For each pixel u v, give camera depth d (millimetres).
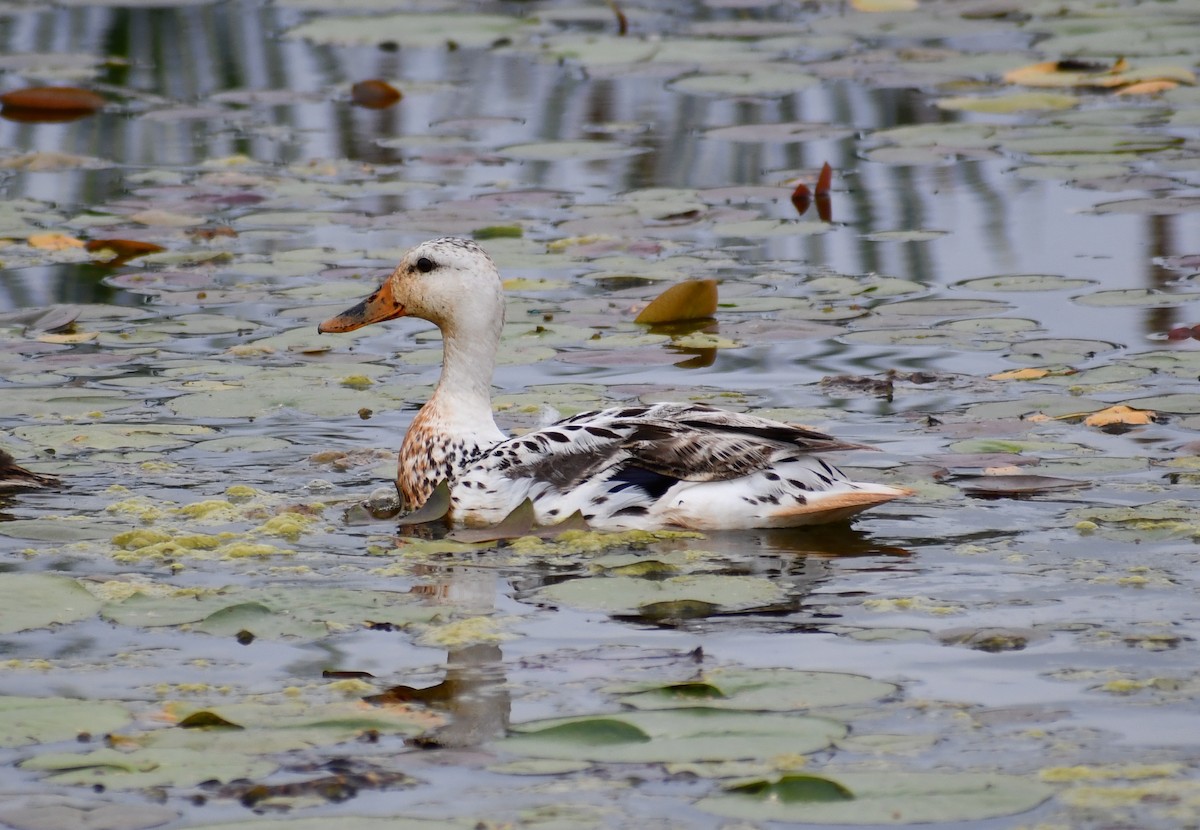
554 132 23469
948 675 8281
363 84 25453
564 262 17281
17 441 12531
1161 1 31078
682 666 8445
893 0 31047
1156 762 7273
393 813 6914
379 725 7770
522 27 30047
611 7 31500
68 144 23188
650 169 21562
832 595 9484
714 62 26969
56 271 17500
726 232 18422
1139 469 11492
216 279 17125
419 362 14523
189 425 12953
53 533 10672
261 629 9047
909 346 14625
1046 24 29328
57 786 7160
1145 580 9539
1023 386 13461
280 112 25109
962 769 7238
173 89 26203
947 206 19484
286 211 19891
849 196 20125
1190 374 13484
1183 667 8297
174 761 7406
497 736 7656
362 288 16578
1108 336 14695
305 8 32031
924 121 23688
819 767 7281
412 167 21828
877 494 10586
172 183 21031
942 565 9945
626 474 10953
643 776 7230
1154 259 17031
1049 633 8789
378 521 11148
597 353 14625
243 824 6738
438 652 8695
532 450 11188
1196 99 24297
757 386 13727
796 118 24078
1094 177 20188
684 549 10414
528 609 9344
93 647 8820
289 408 13312
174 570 10070
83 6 32219
